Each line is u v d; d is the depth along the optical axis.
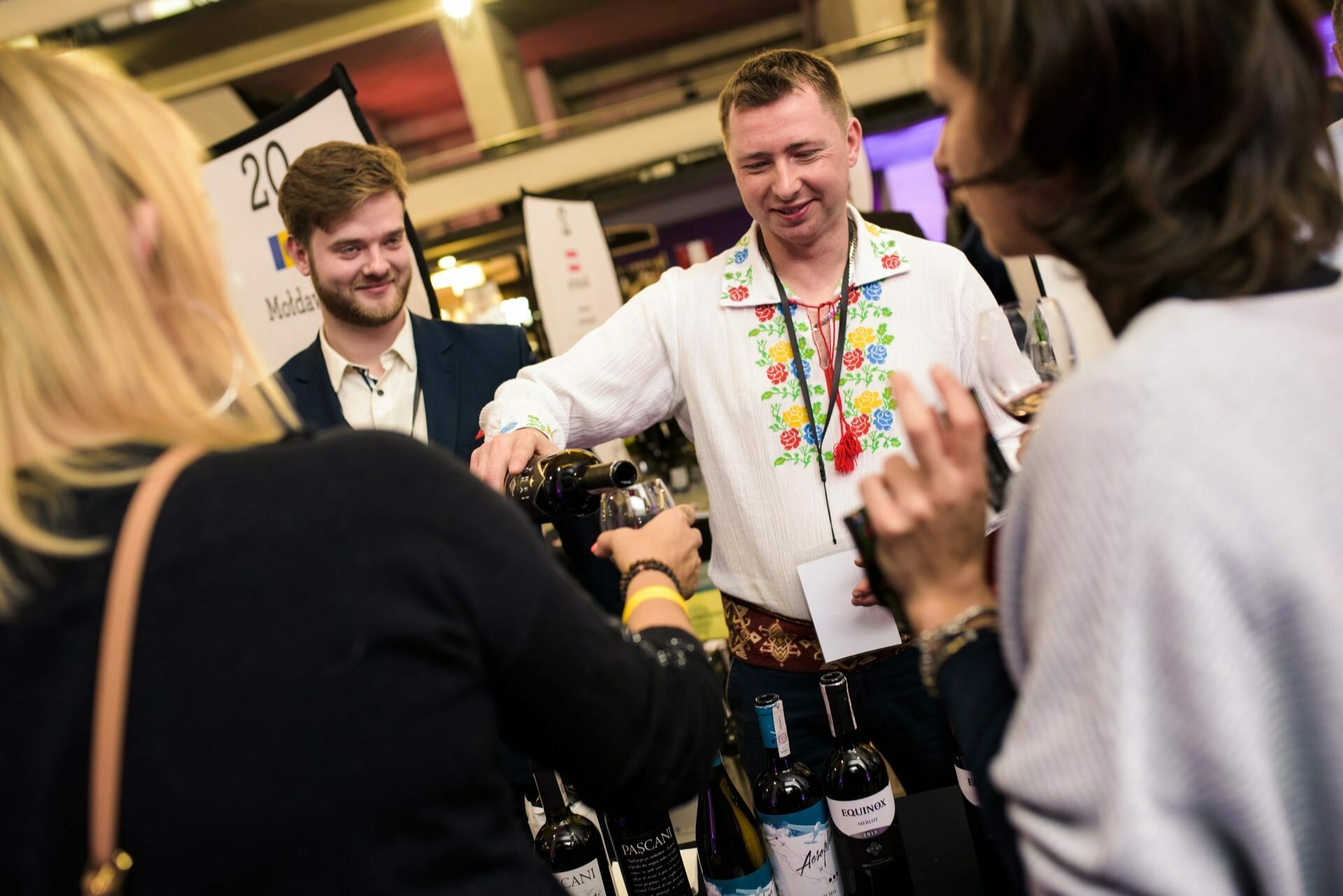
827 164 1.63
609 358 1.81
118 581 0.58
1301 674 0.56
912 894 1.13
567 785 1.33
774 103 1.60
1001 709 0.73
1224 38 0.61
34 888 0.56
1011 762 0.62
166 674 0.57
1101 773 0.56
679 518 0.98
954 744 1.16
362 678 0.60
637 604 0.87
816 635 1.68
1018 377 1.06
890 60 7.61
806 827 1.10
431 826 0.61
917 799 1.31
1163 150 0.64
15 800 0.56
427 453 0.68
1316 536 0.55
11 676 0.57
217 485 0.62
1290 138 0.63
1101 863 0.55
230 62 8.80
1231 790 0.54
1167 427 0.57
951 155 0.75
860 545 0.86
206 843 0.57
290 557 0.60
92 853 0.56
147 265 0.67
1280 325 0.61
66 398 0.62
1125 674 0.56
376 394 2.06
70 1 7.21
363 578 0.61
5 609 0.58
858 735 1.15
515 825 0.67
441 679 0.62
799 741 1.73
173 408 0.64
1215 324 0.61
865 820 1.11
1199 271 0.65
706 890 1.20
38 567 0.58
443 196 8.50
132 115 0.67
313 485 0.63
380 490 0.64
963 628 0.77
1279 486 0.56
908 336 1.70
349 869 0.58
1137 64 0.62
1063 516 0.60
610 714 0.70
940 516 0.76
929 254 1.72
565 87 13.02
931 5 0.74
